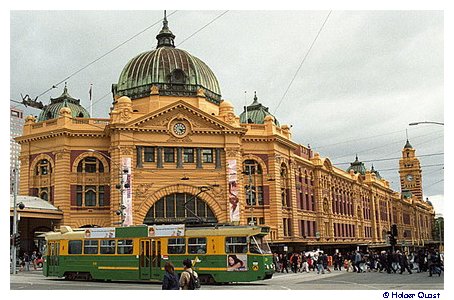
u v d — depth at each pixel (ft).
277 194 233.76
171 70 233.35
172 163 211.82
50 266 142.20
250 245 123.03
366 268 209.26
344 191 354.54
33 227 216.74
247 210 228.84
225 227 124.98
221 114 222.69
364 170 470.80
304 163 282.36
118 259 132.16
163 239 128.36
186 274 63.67
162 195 208.03
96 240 136.15
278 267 196.95
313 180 298.97
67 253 139.54
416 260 232.94
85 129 215.92
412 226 570.87
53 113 239.30
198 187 211.41
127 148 206.49
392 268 178.19
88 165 216.13
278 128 246.27
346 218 349.41
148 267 128.47
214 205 212.23
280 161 241.96
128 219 200.64
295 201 253.44
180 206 210.59
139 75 235.20
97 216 211.61
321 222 295.07
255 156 234.58
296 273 189.98
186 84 232.73
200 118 216.33
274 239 229.66
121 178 198.59
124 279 130.82
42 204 206.49
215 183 214.28
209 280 124.67
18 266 199.52
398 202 516.73
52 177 215.31
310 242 265.13
